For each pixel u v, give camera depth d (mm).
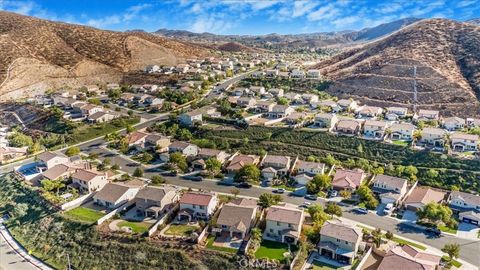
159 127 164250
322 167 123125
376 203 105250
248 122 160375
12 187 122000
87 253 88562
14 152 147875
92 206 106062
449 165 123625
